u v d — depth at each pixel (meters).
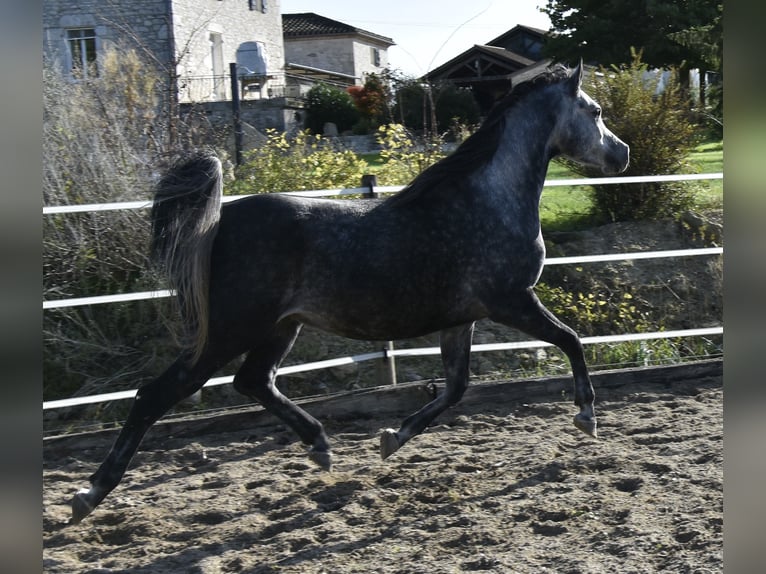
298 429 4.57
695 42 15.73
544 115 4.66
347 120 21.39
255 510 4.29
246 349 4.12
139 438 4.07
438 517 4.02
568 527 3.79
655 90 9.63
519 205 4.52
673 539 3.53
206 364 4.08
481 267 4.36
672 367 6.43
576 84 4.75
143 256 6.96
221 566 3.63
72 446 5.36
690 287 8.20
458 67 29.02
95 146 7.22
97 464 5.18
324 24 39.38
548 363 7.14
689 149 9.41
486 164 4.50
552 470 4.55
